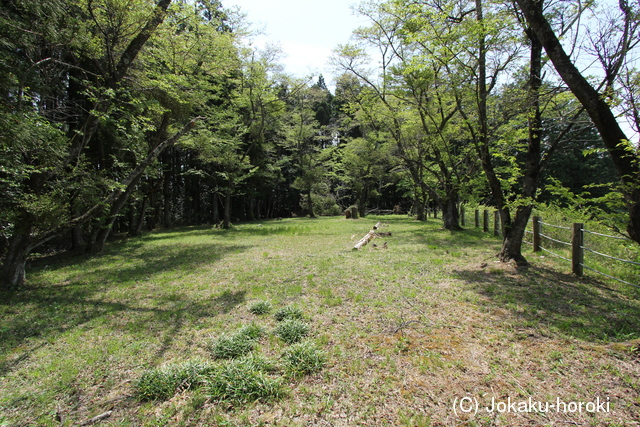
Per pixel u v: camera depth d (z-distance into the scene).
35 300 5.79
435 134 13.27
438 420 2.40
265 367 3.11
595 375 2.89
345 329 4.02
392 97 15.48
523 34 6.62
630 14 3.87
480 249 9.45
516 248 7.20
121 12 7.48
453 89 8.55
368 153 25.11
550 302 4.77
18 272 6.81
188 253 10.64
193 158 22.44
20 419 2.59
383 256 8.71
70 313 5.05
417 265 7.49
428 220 23.39
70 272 8.28
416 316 4.39
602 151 4.74
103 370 3.30
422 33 7.12
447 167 15.59
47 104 9.53
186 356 3.53
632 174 3.34
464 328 3.96
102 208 7.58
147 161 7.71
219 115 18.00
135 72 9.53
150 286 6.57
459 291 5.43
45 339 4.09
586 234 8.05
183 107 11.52
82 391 2.96
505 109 6.55
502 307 4.63
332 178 35.56
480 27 6.20
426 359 3.22
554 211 9.48
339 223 21.19
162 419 2.52
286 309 4.61
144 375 3.04
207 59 13.40
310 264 7.91
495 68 8.16
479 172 14.06
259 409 2.59
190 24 12.48
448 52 7.06
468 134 10.73
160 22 8.09
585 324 3.96
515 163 7.99
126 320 4.68
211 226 22.95
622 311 4.33
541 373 2.95
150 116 11.13
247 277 6.89
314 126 33.22
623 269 6.39
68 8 6.66
